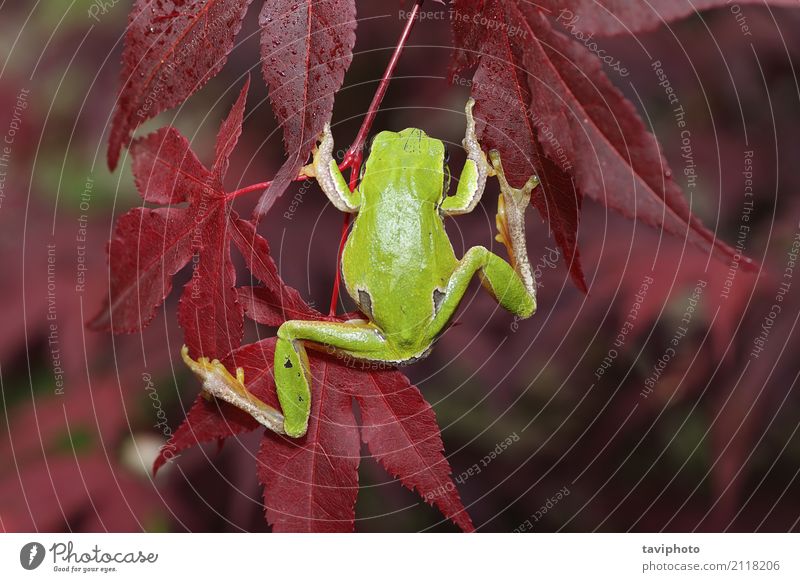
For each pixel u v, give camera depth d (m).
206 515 0.43
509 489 0.45
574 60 0.35
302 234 0.43
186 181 0.36
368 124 0.37
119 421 0.43
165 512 0.43
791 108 0.44
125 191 0.44
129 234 0.36
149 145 0.36
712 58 0.44
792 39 0.44
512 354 0.43
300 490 0.38
